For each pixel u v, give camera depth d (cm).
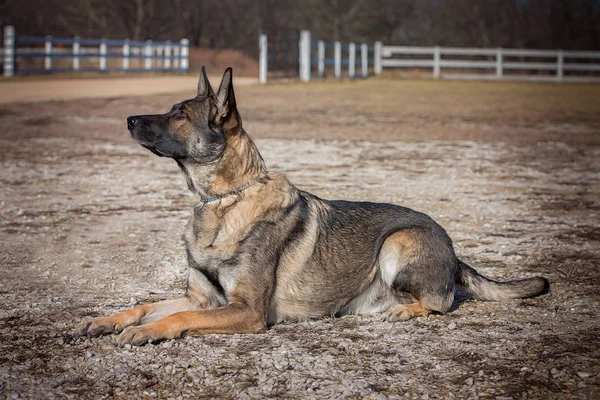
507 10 6544
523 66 4150
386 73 4391
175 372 429
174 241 767
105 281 626
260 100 2602
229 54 5538
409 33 6988
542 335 496
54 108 2153
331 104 2498
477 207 958
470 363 445
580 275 654
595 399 391
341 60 4206
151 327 471
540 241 784
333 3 6362
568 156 1441
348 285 532
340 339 488
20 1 5981
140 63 4441
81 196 1009
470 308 562
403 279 535
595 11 6144
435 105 2531
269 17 7025
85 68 3838
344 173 1199
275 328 510
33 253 714
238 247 489
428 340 487
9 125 1805
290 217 511
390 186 1088
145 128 491
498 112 2322
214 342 478
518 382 414
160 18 6519
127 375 425
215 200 500
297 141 1608
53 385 410
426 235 539
